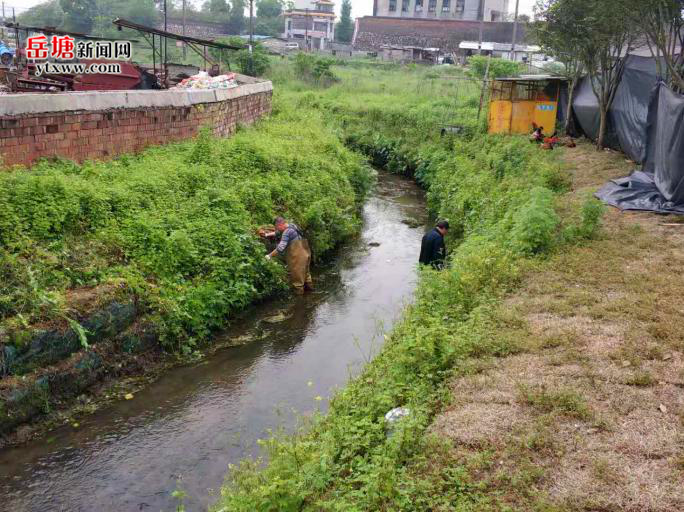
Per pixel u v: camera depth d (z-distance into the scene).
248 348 9.04
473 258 8.85
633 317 6.86
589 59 17.42
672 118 10.95
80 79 15.34
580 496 4.22
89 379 7.43
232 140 15.12
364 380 6.83
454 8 68.69
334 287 11.84
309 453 5.20
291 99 33.00
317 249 13.15
